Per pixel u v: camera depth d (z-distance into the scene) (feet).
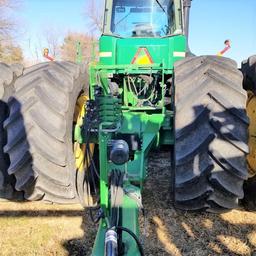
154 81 11.73
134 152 7.35
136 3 12.62
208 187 7.62
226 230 9.29
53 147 8.39
